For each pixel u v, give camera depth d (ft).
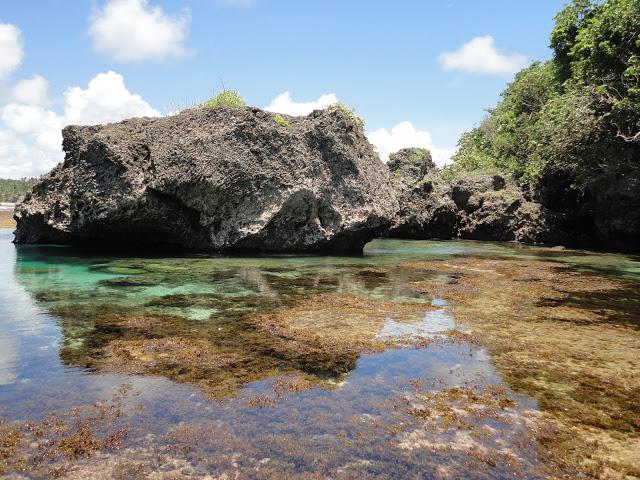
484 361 24.58
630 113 75.82
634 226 89.81
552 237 104.68
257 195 62.13
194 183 60.23
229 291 39.63
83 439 16.10
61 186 64.34
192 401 19.08
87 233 62.85
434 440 16.66
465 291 42.80
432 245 94.79
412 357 24.91
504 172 132.57
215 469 14.66
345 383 21.35
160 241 65.62
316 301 36.81
